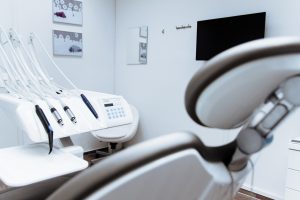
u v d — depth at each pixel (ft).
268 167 8.40
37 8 10.37
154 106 11.83
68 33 11.39
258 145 1.35
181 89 10.69
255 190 8.70
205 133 9.83
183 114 10.72
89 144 12.68
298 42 1.05
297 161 6.91
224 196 1.56
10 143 9.89
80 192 1.05
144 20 11.80
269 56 1.06
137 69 12.34
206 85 1.16
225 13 9.12
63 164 3.33
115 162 1.04
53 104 3.65
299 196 6.93
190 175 1.22
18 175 2.98
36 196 3.13
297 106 1.27
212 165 1.32
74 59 11.76
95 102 4.03
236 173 1.49
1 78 4.69
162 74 11.32
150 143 1.09
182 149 1.13
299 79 1.20
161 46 11.24
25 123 3.31
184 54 10.43
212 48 9.11
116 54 13.28
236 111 1.32
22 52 5.10
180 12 10.43
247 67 1.10
